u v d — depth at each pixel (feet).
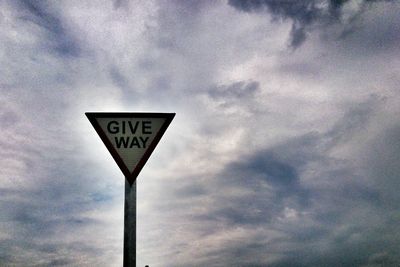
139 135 10.09
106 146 9.89
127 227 9.22
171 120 10.30
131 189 9.59
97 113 10.14
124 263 8.89
